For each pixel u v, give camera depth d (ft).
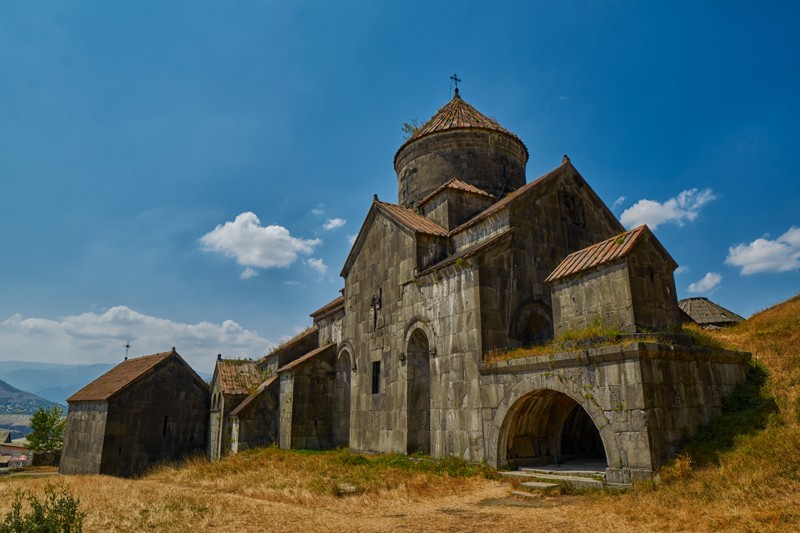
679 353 44.14
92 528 34.42
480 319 59.06
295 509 41.01
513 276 63.46
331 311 99.66
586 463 56.24
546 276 66.95
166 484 62.90
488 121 93.66
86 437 106.22
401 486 47.57
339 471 58.34
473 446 56.75
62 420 170.60
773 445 38.81
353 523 35.83
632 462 40.60
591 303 51.72
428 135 90.94
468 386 58.85
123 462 100.22
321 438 93.56
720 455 40.01
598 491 41.01
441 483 49.01
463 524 34.58
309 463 66.18
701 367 47.44
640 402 40.70
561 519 34.45
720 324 101.81
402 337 71.92
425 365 71.31
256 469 66.85
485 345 58.59
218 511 40.11
